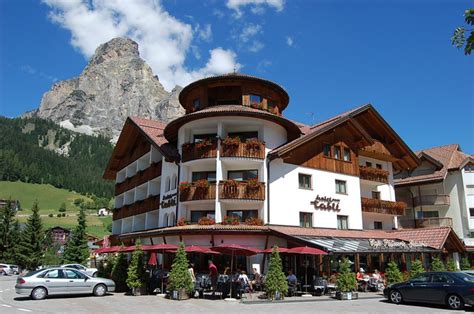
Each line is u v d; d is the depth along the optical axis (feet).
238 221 92.63
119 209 148.36
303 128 126.72
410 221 144.66
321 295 75.66
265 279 72.95
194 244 90.63
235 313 52.24
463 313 52.47
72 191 626.23
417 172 147.64
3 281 128.67
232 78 103.30
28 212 482.28
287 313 52.49
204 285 79.05
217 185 94.12
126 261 85.10
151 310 55.26
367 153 119.96
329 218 103.09
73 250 199.11
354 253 81.20
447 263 102.89
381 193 126.31
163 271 81.46
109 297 71.72
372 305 61.72
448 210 141.59
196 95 108.06
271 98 107.86
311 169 103.65
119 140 144.66
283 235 85.05
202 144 97.55
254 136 102.22
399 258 102.12
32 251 216.54
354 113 113.80
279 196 96.53
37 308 56.80
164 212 106.73
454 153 147.33
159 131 127.34
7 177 586.86
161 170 114.52
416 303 63.67
